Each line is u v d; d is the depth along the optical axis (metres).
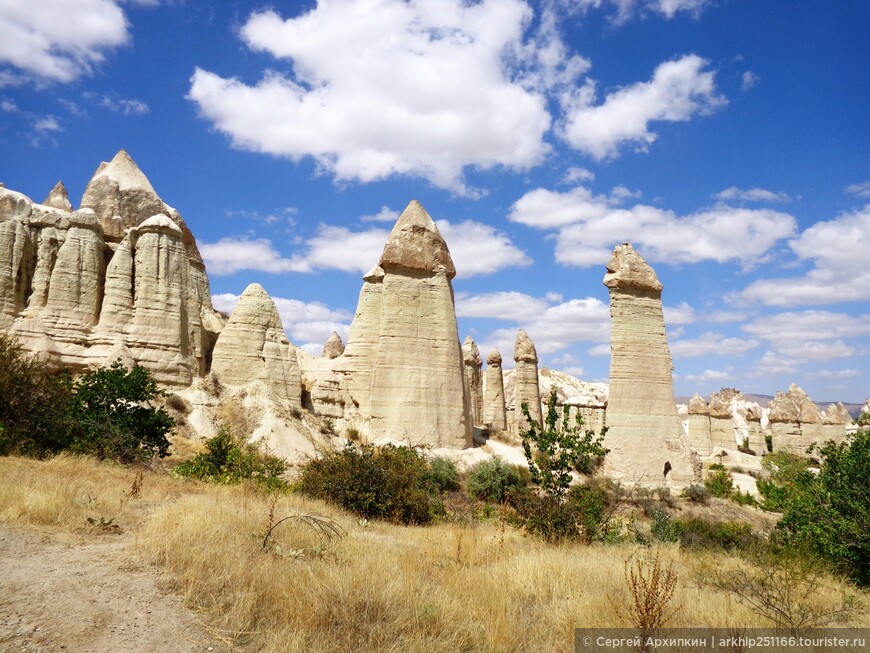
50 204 47.19
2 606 6.87
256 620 7.51
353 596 8.09
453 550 12.74
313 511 16.72
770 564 13.01
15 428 20.28
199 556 8.98
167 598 7.75
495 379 61.88
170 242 40.59
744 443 82.12
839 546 14.41
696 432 70.75
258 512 13.72
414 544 13.75
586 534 16.48
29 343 34.28
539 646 7.57
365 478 20.45
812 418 74.62
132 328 37.72
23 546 9.23
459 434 43.34
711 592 10.70
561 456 17.23
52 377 24.67
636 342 42.88
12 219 37.03
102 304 38.25
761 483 29.23
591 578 10.62
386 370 43.03
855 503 15.15
